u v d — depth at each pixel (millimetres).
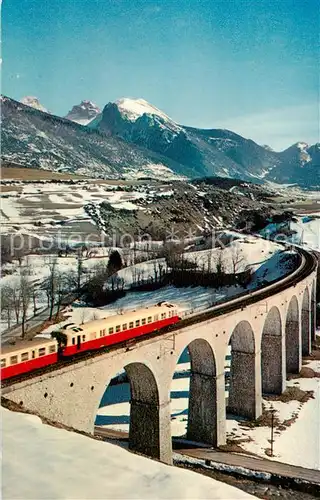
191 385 55375
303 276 90812
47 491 12250
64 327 37625
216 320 53281
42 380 32312
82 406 35719
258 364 63594
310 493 41500
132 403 46125
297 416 63906
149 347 43031
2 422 17531
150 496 12305
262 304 64625
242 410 63406
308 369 85125
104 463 14195
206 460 47938
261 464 47906
